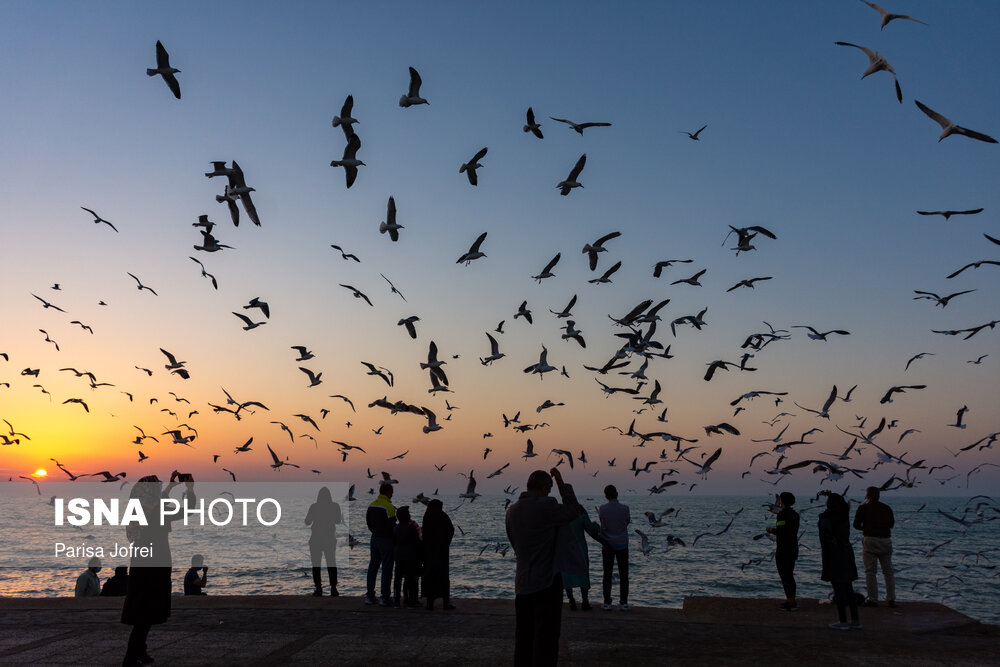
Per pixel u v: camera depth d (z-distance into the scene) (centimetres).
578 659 886
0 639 982
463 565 4112
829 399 1608
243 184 1213
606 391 1812
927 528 8712
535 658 687
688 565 4159
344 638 997
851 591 1093
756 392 1614
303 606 1250
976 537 7050
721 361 1517
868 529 1274
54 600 1287
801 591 3175
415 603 1281
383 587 1288
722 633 1041
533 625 715
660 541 5762
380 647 944
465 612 1215
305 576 3456
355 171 1140
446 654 907
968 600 2977
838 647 959
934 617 1166
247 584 3175
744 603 1248
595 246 1587
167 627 1068
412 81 1145
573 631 1050
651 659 887
